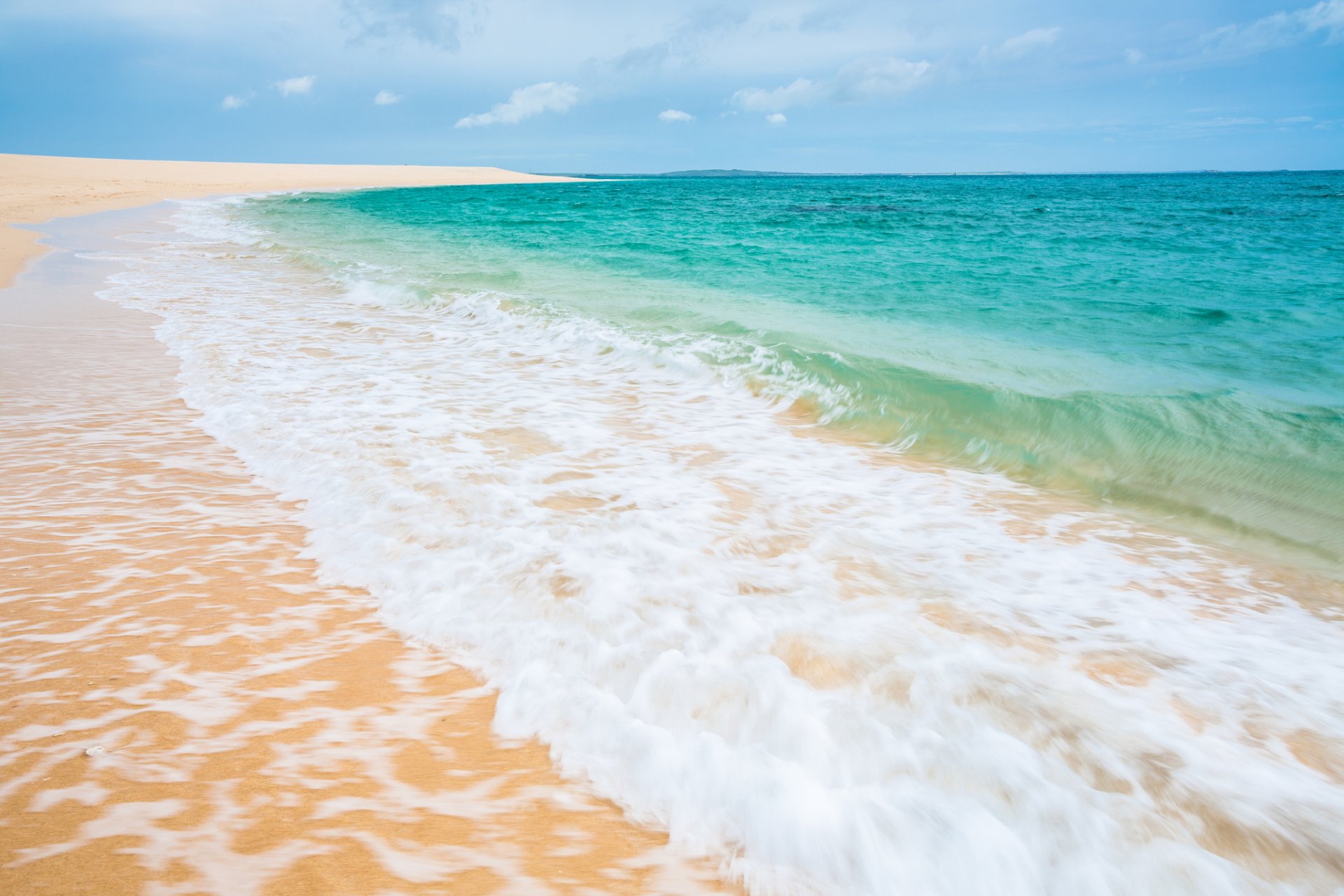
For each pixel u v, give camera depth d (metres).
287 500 4.29
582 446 5.27
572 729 2.45
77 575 3.41
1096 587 3.49
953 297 12.23
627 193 68.88
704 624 2.95
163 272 14.03
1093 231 25.27
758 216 34.94
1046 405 6.01
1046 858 1.89
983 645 2.85
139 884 1.79
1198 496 4.63
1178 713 2.51
